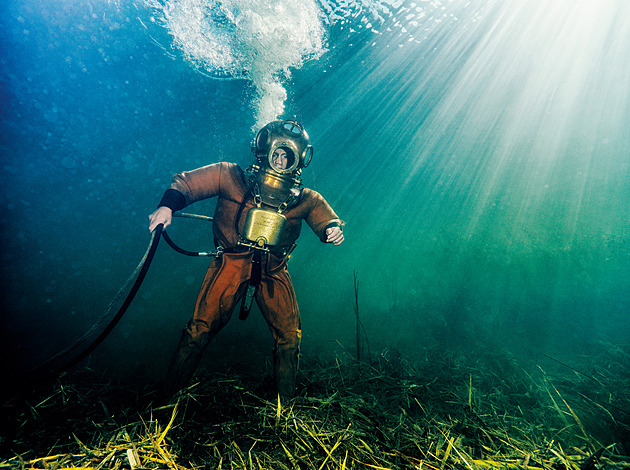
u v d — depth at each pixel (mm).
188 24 4434
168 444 1526
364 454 1608
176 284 3949
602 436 1970
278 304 1965
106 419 1666
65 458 1395
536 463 1628
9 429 1555
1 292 2834
